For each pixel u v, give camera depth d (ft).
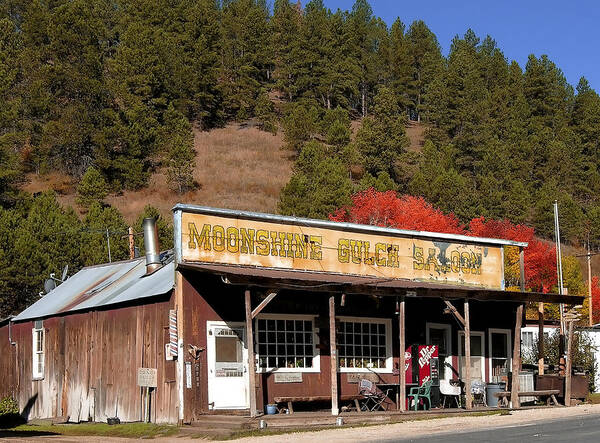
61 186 245.86
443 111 368.89
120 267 81.35
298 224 68.13
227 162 304.30
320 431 54.19
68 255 130.11
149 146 274.57
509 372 82.23
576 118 408.87
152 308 62.95
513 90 411.54
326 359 67.46
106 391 67.62
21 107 257.75
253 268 64.23
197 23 388.16
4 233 122.11
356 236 72.23
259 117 363.56
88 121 253.44
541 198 291.58
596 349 113.39
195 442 51.16
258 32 395.96
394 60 453.99
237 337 62.13
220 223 62.90
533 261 164.66
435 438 46.34
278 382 63.87
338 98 405.80
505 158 299.38
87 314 71.51
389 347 72.43
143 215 153.99
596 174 345.92
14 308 120.88
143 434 56.90
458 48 476.54
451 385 75.77
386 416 60.18
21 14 382.42
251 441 48.96
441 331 77.56
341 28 444.14
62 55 264.11
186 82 344.90
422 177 248.52
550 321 110.32
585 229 297.53
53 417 73.61
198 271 58.75
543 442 42.34
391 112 297.94
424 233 76.84
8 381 83.82
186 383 58.70
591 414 61.00
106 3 409.49
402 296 63.62
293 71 403.54
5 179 185.57
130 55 313.94
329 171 222.89
